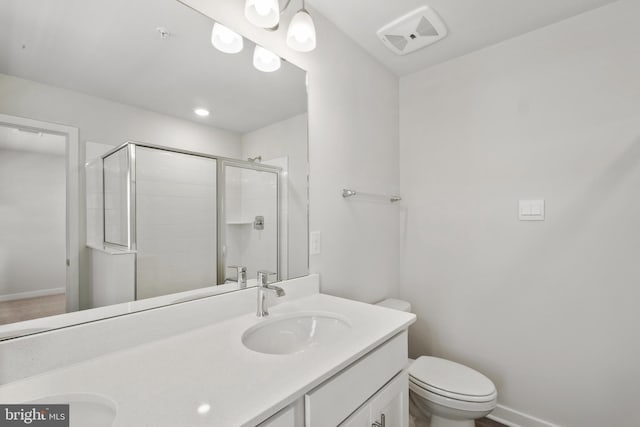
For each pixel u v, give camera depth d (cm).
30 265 72
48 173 76
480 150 179
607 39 141
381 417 91
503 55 171
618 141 138
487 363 174
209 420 51
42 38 75
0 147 69
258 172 125
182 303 97
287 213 135
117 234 87
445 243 192
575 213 148
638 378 132
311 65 145
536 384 158
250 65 121
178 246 100
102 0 85
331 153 157
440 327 194
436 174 197
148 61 94
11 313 69
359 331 94
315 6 143
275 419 59
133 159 91
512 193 167
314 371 69
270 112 128
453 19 152
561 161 152
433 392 132
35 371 69
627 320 135
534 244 160
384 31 161
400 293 213
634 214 134
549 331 155
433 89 198
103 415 59
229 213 115
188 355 78
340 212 162
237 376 67
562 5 142
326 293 153
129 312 88
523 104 164
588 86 145
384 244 198
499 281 171
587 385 144
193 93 104
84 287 80
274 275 129
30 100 73
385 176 199
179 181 101
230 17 113
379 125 194
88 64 82
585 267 145
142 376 67
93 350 77
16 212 71
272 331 106
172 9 98
